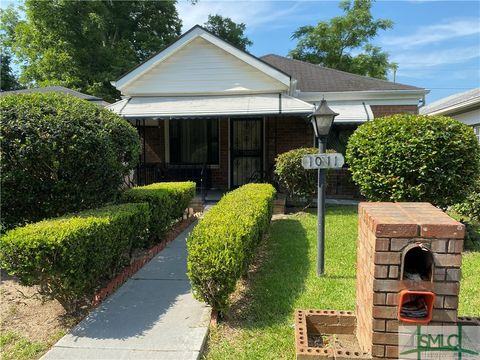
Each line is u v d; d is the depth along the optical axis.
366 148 6.67
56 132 4.94
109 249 4.57
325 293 4.53
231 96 12.32
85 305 4.37
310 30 34.06
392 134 6.46
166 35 32.28
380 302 2.58
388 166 6.43
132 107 11.69
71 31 24.72
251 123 13.48
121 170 6.32
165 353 3.30
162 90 12.58
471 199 8.04
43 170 5.12
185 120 13.77
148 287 4.89
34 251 3.59
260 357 3.27
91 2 25.47
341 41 33.31
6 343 3.60
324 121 5.31
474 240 6.79
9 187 4.99
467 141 6.28
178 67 12.48
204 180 11.72
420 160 6.24
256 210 5.46
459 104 14.86
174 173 13.73
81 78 24.75
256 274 5.25
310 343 3.18
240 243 4.05
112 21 28.70
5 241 3.58
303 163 5.19
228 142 13.55
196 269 3.79
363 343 2.88
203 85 12.41
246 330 3.71
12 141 4.82
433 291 2.51
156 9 31.42
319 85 14.03
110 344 3.47
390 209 2.99
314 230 7.66
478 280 4.97
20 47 27.03
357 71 32.28
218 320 3.89
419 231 2.49
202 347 3.43
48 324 3.96
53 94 5.86
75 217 4.56
